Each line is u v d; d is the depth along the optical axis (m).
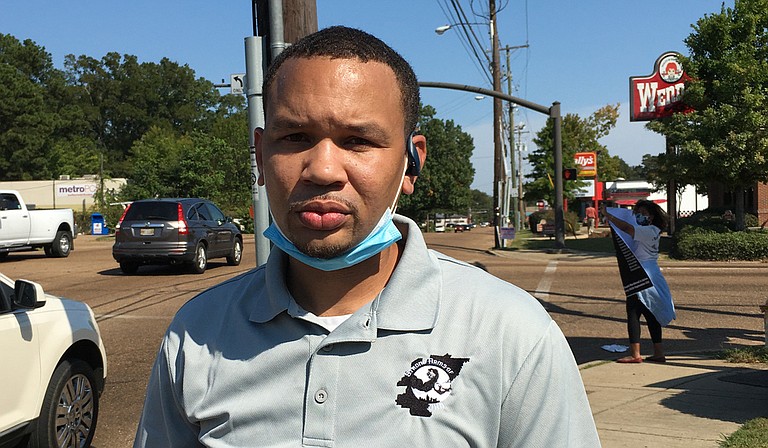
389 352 1.33
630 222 7.05
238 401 1.41
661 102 23.58
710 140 19.97
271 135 1.39
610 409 5.39
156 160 49.03
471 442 1.29
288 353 1.39
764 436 4.48
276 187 1.39
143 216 15.39
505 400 1.31
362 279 1.45
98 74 103.88
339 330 1.35
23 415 4.39
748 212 32.56
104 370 5.27
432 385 1.30
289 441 1.34
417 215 79.12
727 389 5.90
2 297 4.48
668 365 6.98
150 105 105.12
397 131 1.40
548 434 1.30
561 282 14.27
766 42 20.06
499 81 29.08
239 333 1.47
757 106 19.22
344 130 1.34
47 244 20.25
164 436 1.58
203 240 16.08
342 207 1.34
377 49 1.40
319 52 1.36
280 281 1.44
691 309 10.63
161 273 15.98
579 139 56.16
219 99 110.94
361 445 1.28
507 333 1.33
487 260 20.55
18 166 72.00
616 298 11.93
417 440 1.27
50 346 4.67
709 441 4.53
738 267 16.84
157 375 1.61
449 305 1.37
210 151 45.47
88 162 85.69
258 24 6.12
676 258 19.23
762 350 7.27
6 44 93.19
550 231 31.36
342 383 1.33
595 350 8.02
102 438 5.28
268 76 1.45
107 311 10.78
